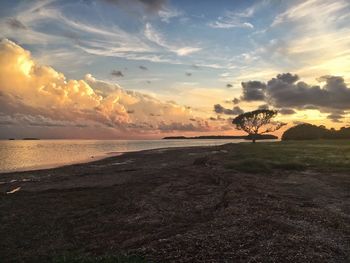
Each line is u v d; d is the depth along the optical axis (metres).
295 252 11.09
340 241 12.11
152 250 11.77
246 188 22.67
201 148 94.38
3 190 26.73
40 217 17.94
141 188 25.34
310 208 16.92
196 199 20.56
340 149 61.59
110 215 17.78
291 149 63.47
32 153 91.88
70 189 26.31
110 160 58.56
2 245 13.80
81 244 13.55
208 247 11.73
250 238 12.45
